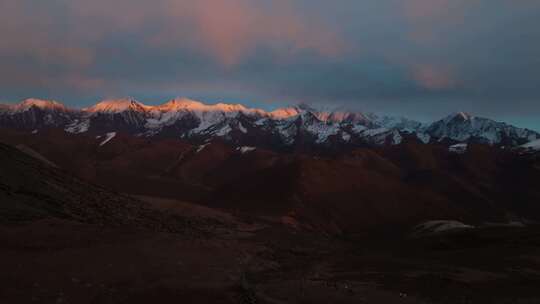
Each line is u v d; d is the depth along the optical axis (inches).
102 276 757.9
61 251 889.5
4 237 916.6
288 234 2839.6
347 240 3644.2
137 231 1305.4
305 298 880.3
